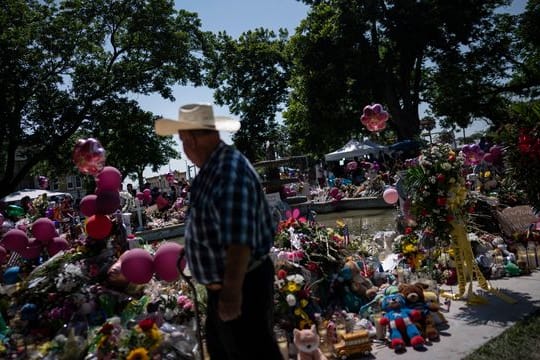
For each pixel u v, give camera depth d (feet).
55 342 11.66
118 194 15.70
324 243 16.85
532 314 14.19
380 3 88.69
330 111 92.58
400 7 86.43
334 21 88.94
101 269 14.75
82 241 16.16
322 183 88.02
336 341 13.03
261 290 7.27
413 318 13.46
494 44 90.48
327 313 14.97
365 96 90.84
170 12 88.69
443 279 18.90
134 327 12.00
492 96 94.22
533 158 16.56
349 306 15.60
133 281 13.17
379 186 63.52
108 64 89.71
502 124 17.85
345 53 87.15
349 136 103.86
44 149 79.56
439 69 94.99
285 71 130.31
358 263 17.95
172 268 13.03
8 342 12.78
